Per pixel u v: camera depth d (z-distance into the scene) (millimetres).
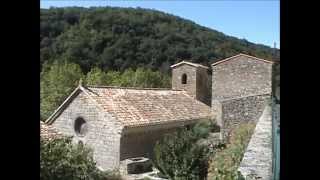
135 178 19656
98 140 22641
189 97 31328
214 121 28234
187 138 17578
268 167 8820
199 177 16125
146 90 28219
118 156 21812
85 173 12070
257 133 9648
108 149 22234
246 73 28469
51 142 10914
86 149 13656
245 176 9008
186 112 28031
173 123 25688
